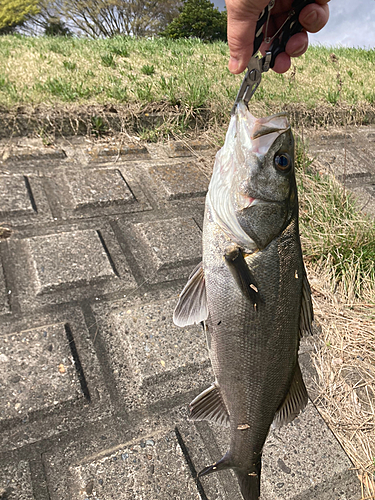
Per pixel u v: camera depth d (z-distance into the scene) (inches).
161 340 20.4
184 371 19.4
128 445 16.5
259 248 12.1
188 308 13.1
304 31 15.4
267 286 12.1
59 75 39.1
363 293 26.0
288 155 12.3
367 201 34.4
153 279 24.0
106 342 20.2
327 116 45.1
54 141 32.7
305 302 13.2
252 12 11.8
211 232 12.7
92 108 34.7
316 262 27.7
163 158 34.3
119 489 15.1
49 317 20.7
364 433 18.9
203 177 32.7
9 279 21.9
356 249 27.4
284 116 12.7
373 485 16.9
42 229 25.3
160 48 54.9
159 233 26.7
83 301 21.8
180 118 37.6
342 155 40.6
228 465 13.7
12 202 26.0
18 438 16.1
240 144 12.4
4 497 14.4
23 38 56.2
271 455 17.1
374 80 56.4
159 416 17.8
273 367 12.7
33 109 32.4
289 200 12.4
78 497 14.7
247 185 12.0
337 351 22.5
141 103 36.7
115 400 18.0
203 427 17.9
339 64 61.6
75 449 16.2
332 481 16.7
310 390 20.3
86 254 24.0
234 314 12.3
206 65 49.7
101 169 31.0
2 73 37.7
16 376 17.7
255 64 13.0
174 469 15.9
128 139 35.0
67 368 18.4
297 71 54.7
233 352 12.6
